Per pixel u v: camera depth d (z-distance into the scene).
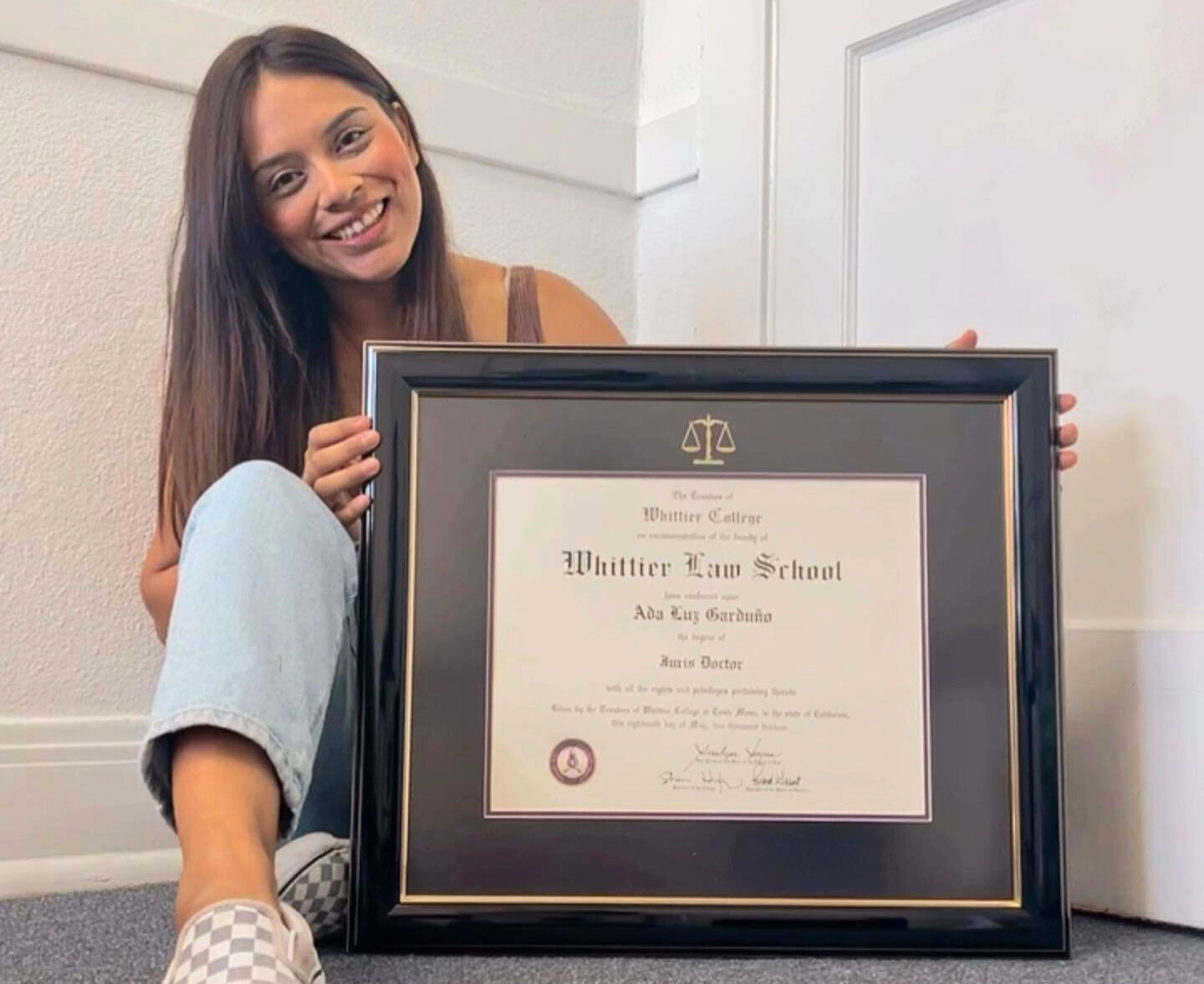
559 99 1.44
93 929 0.90
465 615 0.81
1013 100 1.12
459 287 1.26
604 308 1.47
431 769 0.79
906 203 1.21
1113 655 1.00
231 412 1.11
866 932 0.77
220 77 1.13
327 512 0.81
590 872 0.78
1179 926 0.94
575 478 0.83
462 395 0.84
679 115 1.45
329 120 1.15
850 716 0.80
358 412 1.16
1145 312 1.01
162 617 1.10
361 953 0.77
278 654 0.73
